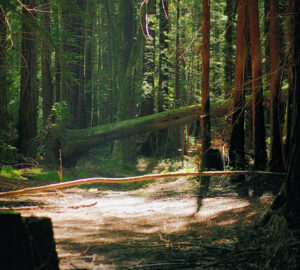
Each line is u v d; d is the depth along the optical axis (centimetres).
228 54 1811
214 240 599
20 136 1991
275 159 1033
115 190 1498
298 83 580
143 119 1878
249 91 1312
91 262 479
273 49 1002
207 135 1323
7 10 1531
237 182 1146
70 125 2433
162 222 775
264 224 622
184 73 2880
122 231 688
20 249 348
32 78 2027
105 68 4638
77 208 981
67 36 2584
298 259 446
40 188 852
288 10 862
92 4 3469
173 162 2138
